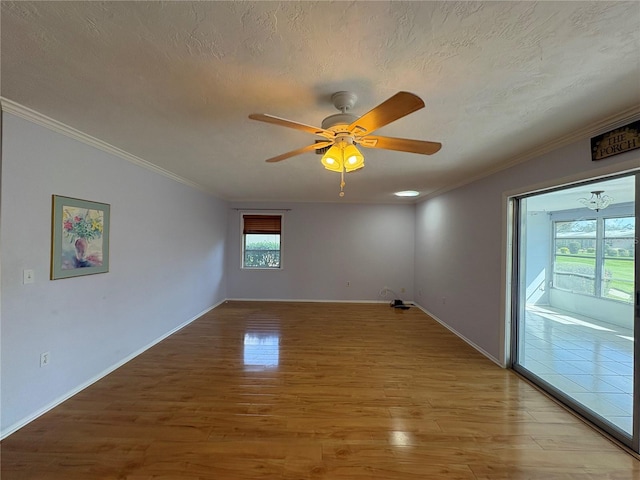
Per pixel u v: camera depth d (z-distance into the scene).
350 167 1.85
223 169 3.83
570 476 1.79
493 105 1.92
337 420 2.31
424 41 1.30
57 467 1.80
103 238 2.95
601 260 3.18
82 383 2.72
